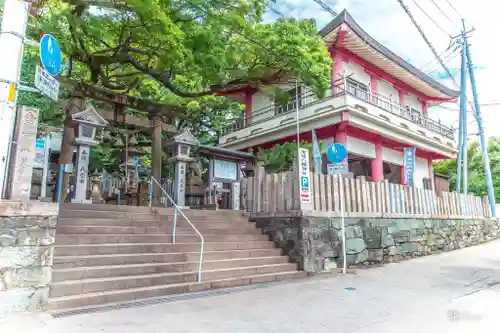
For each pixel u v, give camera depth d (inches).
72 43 383.9
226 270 261.4
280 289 236.8
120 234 266.5
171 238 285.0
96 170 669.3
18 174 174.4
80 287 197.2
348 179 364.2
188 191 549.3
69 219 261.6
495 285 251.4
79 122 360.2
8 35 178.2
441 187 922.7
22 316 161.2
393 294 220.8
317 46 421.7
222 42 339.3
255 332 144.3
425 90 784.9
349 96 538.6
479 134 697.0
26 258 170.4
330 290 233.1
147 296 210.8
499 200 931.3
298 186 321.4
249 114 717.3
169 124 513.0
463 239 522.0
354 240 350.3
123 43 366.6
